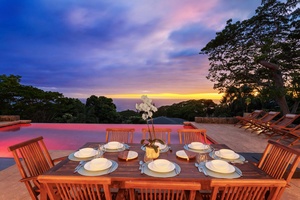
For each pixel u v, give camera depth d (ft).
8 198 7.58
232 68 34.01
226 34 31.45
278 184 3.59
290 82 28.66
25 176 5.80
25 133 22.54
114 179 4.83
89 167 5.35
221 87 35.12
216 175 5.06
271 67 27.50
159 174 5.07
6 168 10.59
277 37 30.04
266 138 18.35
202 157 6.21
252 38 31.71
